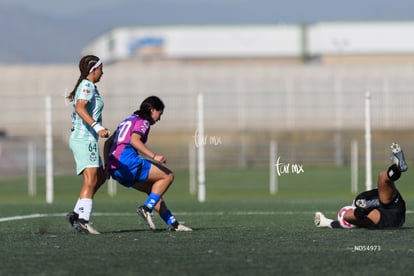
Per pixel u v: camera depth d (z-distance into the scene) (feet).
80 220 101.09
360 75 377.09
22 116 318.24
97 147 102.17
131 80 377.91
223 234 99.96
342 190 258.98
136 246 87.76
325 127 331.16
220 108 334.85
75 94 101.50
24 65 388.78
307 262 75.87
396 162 99.86
